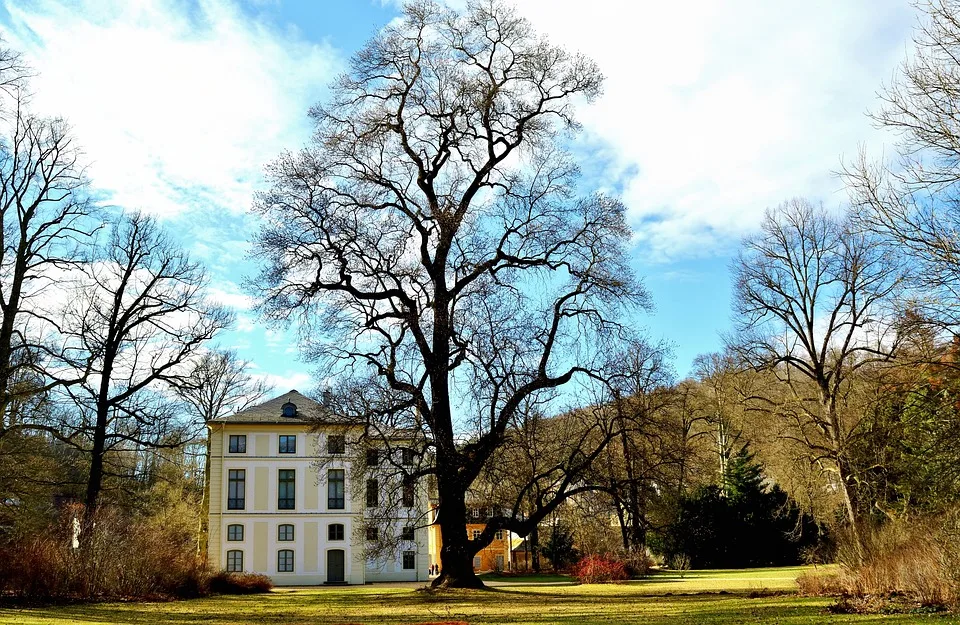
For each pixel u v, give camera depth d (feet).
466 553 91.50
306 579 185.68
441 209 88.99
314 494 189.98
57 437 97.30
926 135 55.83
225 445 190.49
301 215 88.17
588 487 92.43
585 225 90.79
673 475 105.81
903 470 76.59
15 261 92.12
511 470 92.07
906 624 46.57
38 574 72.43
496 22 90.94
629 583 120.26
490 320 88.28
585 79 92.94
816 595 74.38
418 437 86.79
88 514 88.17
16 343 94.84
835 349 128.47
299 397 203.10
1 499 108.27
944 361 61.67
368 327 91.04
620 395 92.32
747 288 131.85
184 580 94.94
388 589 120.16
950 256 56.95
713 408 179.73
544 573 179.93
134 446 114.32
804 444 127.54
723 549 172.65
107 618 56.80
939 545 60.95
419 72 91.91
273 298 88.17
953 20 54.44
